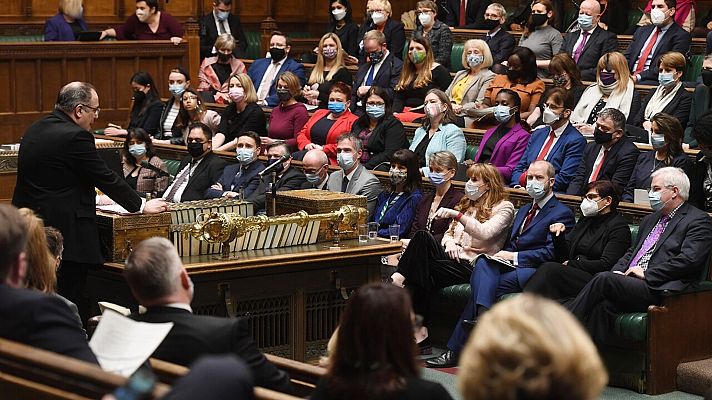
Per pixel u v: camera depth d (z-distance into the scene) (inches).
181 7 1378.0
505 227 670.5
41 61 1095.0
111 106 1138.7
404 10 1449.3
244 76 952.3
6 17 1263.5
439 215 674.2
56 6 1299.2
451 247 671.8
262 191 762.8
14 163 738.2
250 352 363.3
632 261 619.8
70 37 1156.5
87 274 587.2
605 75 839.7
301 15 1467.8
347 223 633.0
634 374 598.9
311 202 630.5
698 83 855.7
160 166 843.4
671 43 952.9
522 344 184.1
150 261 359.9
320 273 611.5
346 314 270.7
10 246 327.3
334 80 1013.8
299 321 606.9
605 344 611.2
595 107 845.2
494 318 188.5
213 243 592.7
